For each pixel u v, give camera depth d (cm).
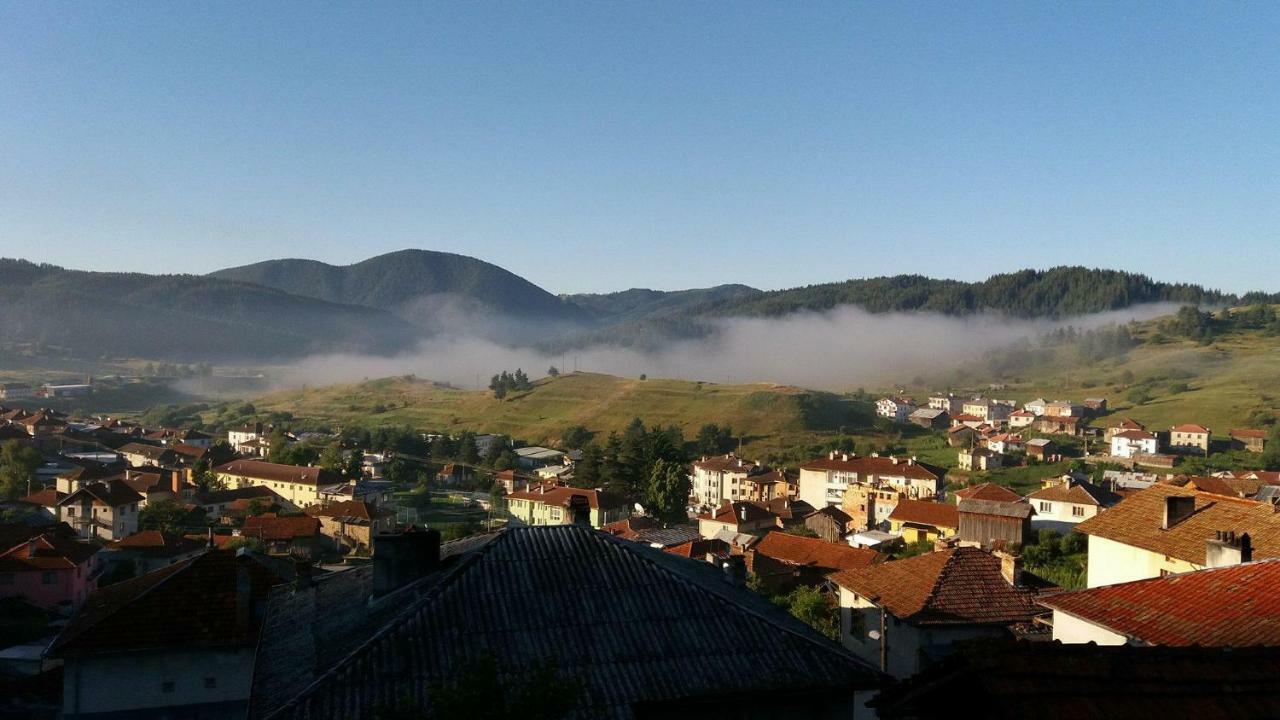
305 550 10394
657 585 2036
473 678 1359
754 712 1789
